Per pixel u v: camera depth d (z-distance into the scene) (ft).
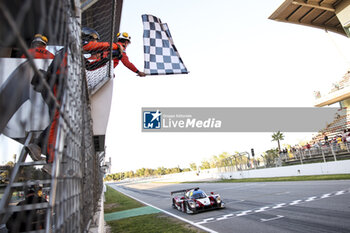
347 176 42.19
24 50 1.71
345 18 62.18
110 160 64.39
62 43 3.34
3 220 5.39
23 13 1.51
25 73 7.17
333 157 58.59
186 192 34.78
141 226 23.20
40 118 7.16
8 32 1.49
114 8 9.87
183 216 26.99
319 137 92.38
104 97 15.96
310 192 31.42
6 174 5.74
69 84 4.05
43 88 5.72
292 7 66.85
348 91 75.72
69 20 4.19
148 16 15.52
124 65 13.58
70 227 3.82
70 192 3.90
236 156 94.22
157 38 15.42
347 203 21.71
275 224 18.04
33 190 6.16
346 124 85.40
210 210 28.84
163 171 387.34
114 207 45.19
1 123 6.73
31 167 6.23
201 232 18.16
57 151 3.03
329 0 62.95
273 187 44.50
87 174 7.54
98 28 13.46
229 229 18.25
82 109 5.97
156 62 14.90
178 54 15.49
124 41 13.41
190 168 325.01
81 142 5.65
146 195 71.00
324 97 84.79
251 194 38.52
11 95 6.97
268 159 82.38
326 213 19.25
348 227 14.94
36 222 5.53
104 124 15.57
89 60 11.65
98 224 10.67
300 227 16.40
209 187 68.85
